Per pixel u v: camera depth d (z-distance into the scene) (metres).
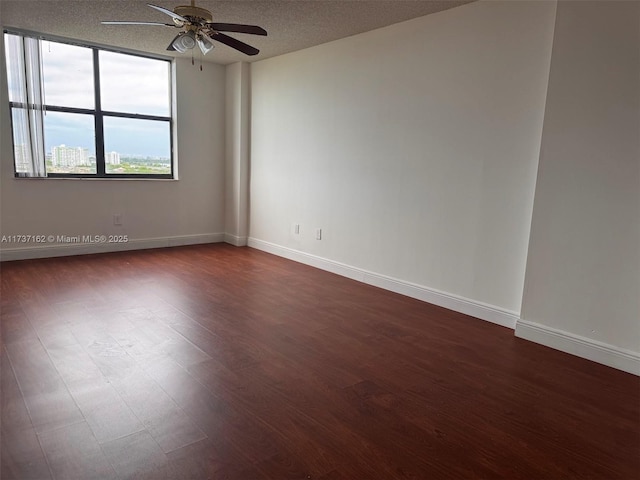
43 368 2.50
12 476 1.67
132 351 2.77
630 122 2.57
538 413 2.24
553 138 2.89
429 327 3.36
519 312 3.30
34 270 4.52
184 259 5.27
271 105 5.50
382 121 4.15
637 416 2.23
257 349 2.87
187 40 3.00
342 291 4.21
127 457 1.79
